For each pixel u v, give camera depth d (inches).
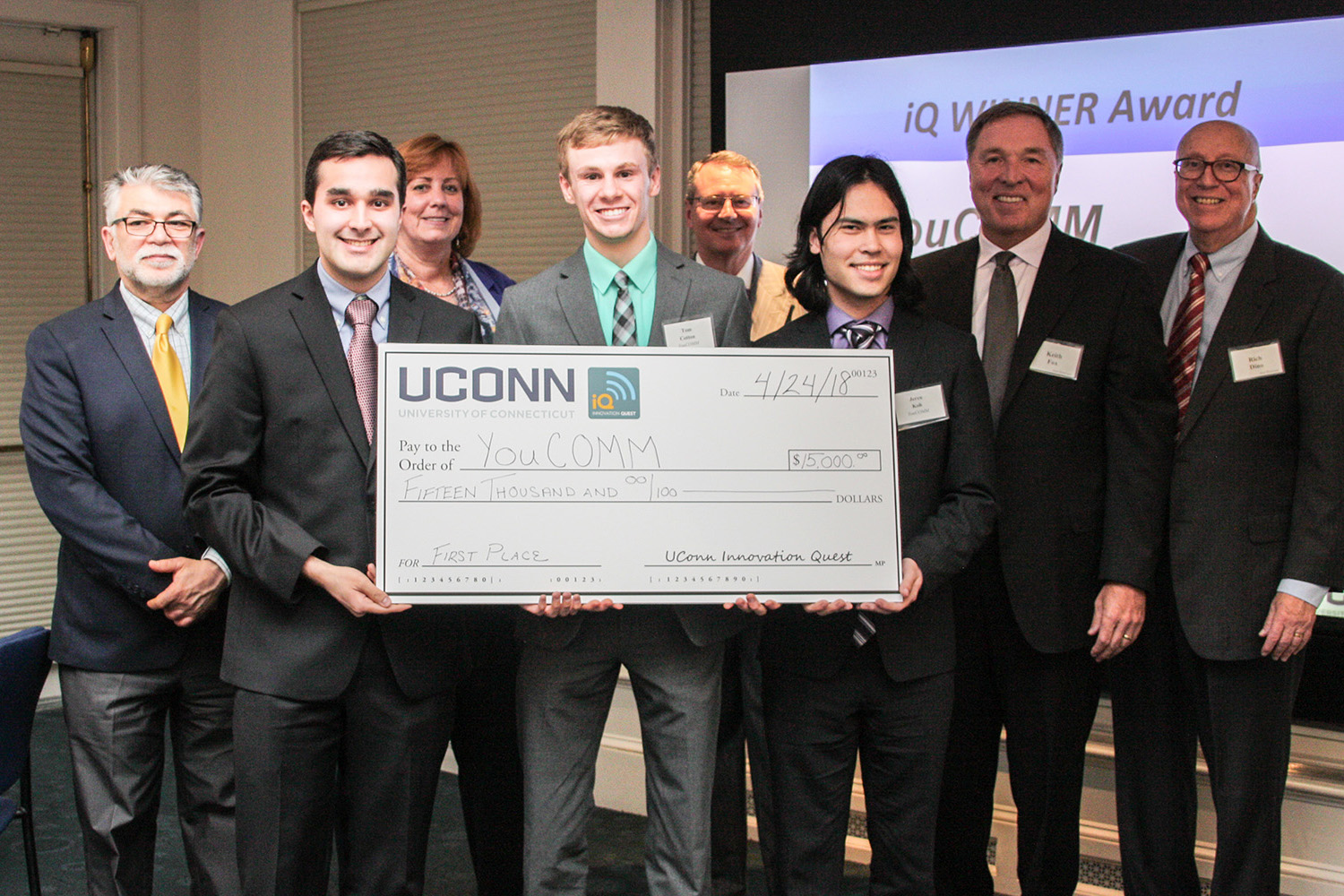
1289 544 96.2
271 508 86.3
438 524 83.0
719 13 138.1
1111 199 119.6
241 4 196.1
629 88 154.3
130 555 95.7
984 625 103.3
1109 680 108.8
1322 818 113.4
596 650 86.7
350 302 88.0
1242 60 113.0
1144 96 117.3
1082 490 100.1
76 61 200.5
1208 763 100.8
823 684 88.8
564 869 88.5
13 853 132.0
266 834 84.7
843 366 86.2
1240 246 101.7
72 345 99.6
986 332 105.1
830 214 89.4
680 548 84.4
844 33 131.0
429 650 87.5
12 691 91.4
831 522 85.4
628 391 84.7
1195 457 99.7
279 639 84.7
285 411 85.1
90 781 99.6
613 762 151.4
